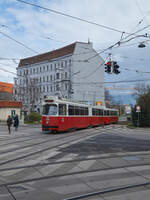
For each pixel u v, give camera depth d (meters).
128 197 5.13
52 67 63.56
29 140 15.05
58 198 4.99
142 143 14.88
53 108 20.33
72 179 6.45
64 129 21.12
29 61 72.69
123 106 100.69
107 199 5.01
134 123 33.88
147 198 5.07
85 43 59.81
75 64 57.12
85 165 8.19
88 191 5.47
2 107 41.19
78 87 57.41
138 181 6.36
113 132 23.89
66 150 11.34
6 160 8.72
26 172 7.07
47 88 64.94
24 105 60.81
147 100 33.41
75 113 23.70
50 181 6.22
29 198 4.96
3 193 5.24
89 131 24.22
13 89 66.88
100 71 63.62
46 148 11.74
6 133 20.48
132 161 9.04
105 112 36.09
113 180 6.41
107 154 10.48
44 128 20.23
